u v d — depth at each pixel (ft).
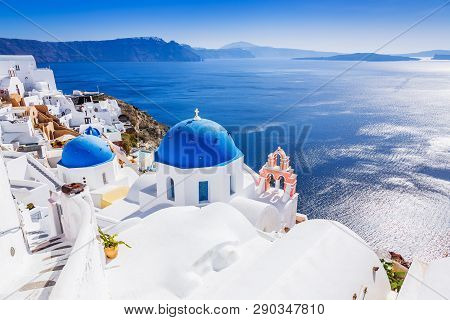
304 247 29.63
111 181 70.59
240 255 32.30
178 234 33.19
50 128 128.47
